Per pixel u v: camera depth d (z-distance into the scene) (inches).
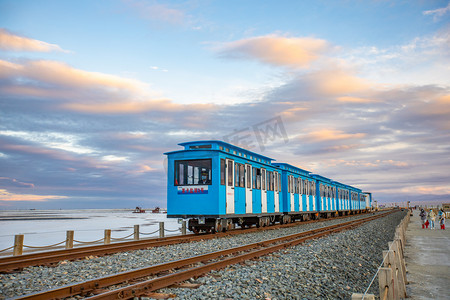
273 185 886.4
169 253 428.5
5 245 722.2
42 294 217.8
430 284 342.6
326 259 404.5
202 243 526.0
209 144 643.5
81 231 1124.5
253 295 247.8
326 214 1444.4
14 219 2583.7
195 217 626.2
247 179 736.3
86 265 352.2
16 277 297.3
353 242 579.5
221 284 266.7
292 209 1013.8
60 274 311.1
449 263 454.0
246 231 722.8
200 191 627.2
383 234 792.3
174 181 653.9
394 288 241.4
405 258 495.8
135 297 229.0
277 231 765.3
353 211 2064.5
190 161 643.5
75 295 236.8
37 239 854.5
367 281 348.2
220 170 621.3
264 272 313.6
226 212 633.6
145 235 925.2
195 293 242.1
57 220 2305.6
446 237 774.5
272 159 895.1
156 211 5472.4
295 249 467.5
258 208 780.6
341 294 283.1
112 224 1658.5
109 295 216.4
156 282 250.8
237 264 345.1
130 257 404.2
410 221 1466.5
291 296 255.3
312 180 1270.9
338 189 1690.5
